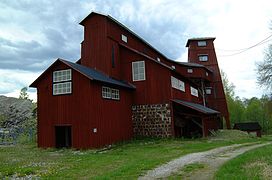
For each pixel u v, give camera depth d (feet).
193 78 122.83
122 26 88.63
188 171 32.55
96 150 62.49
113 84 73.15
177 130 84.07
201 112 77.25
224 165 33.60
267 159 35.78
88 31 85.51
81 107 66.80
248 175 26.68
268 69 116.16
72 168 39.01
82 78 67.62
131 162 40.98
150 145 67.05
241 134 108.58
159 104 80.53
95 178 30.22
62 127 72.95
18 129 120.67
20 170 38.86
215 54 143.23
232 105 234.79
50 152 63.00
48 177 33.22
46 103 71.77
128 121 80.38
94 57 83.15
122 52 87.25
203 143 68.03
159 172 32.53
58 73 71.00
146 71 83.30
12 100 231.30
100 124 68.49
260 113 246.06
